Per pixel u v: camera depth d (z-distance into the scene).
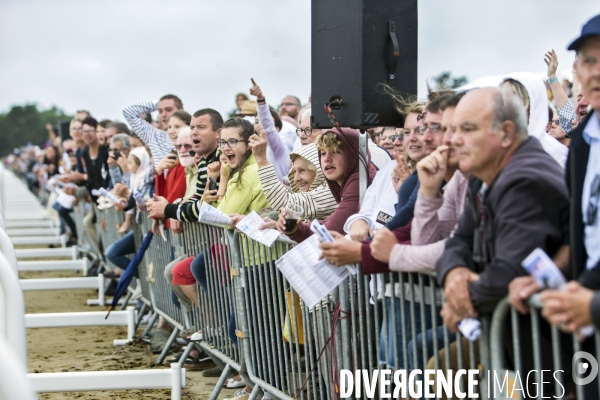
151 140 8.08
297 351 4.48
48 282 9.31
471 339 2.80
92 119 11.23
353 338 3.88
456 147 2.96
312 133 5.69
